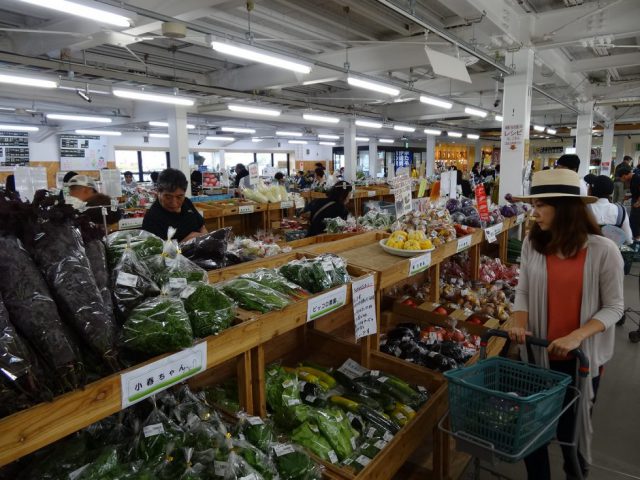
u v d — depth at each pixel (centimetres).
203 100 1056
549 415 146
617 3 512
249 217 718
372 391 208
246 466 132
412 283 361
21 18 574
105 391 104
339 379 219
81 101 1046
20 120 1344
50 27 575
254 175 780
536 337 183
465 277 392
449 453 219
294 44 720
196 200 838
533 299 194
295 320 163
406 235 273
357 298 199
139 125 1398
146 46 736
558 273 186
